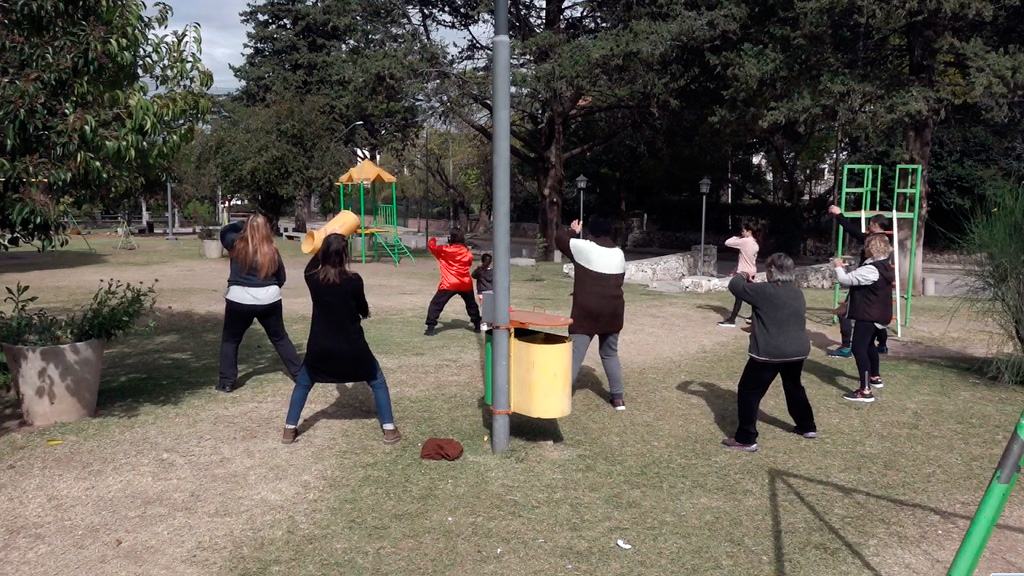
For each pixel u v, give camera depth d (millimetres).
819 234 33312
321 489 5000
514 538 4344
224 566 4016
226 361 7344
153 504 4766
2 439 5891
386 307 13383
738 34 19609
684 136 27812
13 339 6379
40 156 5559
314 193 38688
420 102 24297
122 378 7914
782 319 5652
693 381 8016
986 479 5293
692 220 38188
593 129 32500
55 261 23281
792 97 16375
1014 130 18391
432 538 4336
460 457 5586
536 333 6066
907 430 6379
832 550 4242
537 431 6223
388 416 5859
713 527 4512
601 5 23766
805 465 5527
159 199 47094
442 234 48906
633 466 5465
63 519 4551
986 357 9070
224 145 35281
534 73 20766
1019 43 15789
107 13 5941
